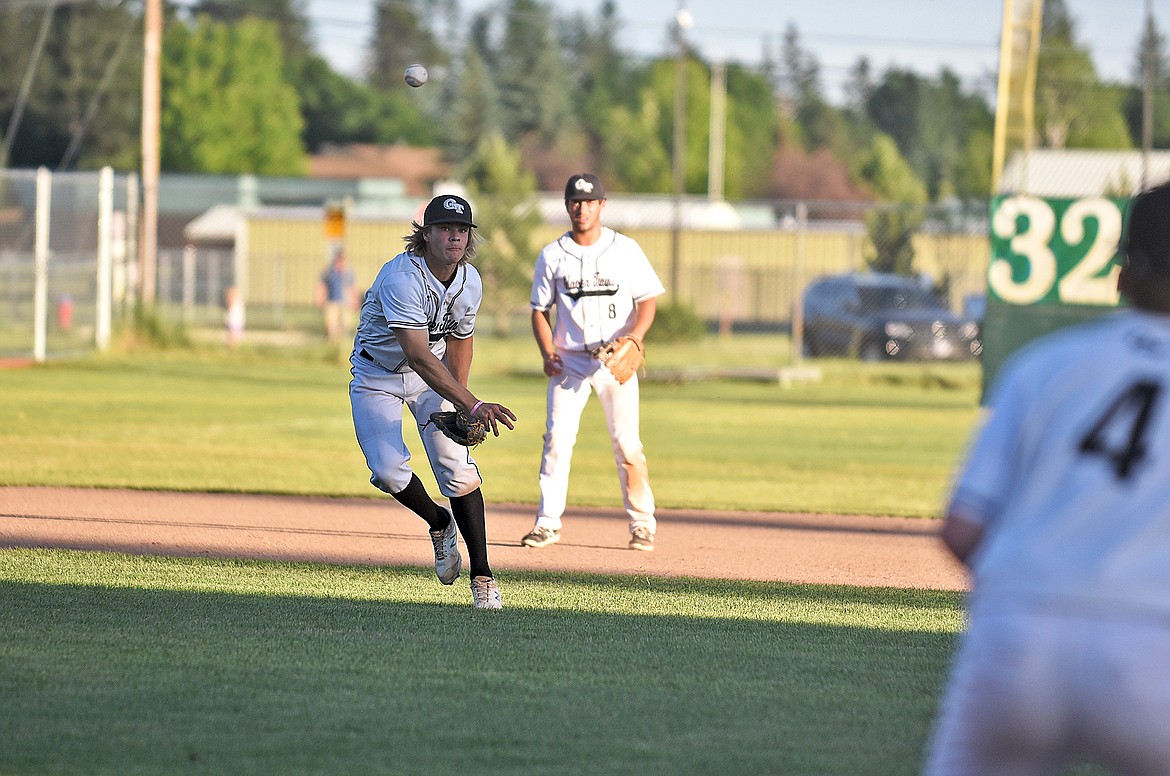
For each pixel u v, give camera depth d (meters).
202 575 24.88
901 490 41.72
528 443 52.78
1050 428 9.38
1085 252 60.56
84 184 86.12
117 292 89.06
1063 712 9.05
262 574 25.19
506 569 26.75
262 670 18.06
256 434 50.94
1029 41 66.94
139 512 32.69
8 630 20.06
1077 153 125.94
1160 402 9.17
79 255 86.12
